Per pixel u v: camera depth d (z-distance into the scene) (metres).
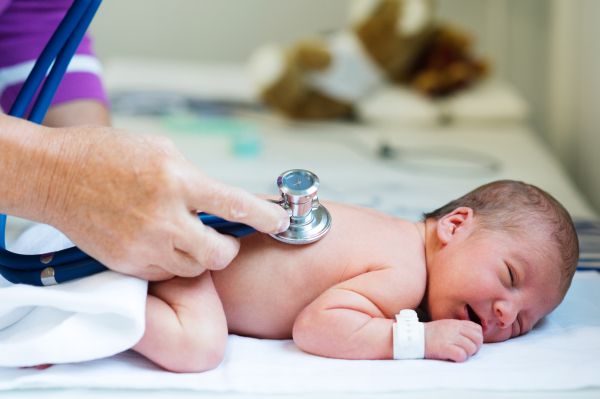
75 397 0.67
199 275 0.78
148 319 0.72
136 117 2.29
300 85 2.27
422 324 0.79
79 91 1.15
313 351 0.79
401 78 2.47
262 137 2.17
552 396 0.69
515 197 0.97
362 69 2.33
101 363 0.74
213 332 0.73
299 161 1.90
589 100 1.97
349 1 3.14
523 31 2.74
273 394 0.69
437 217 0.99
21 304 0.68
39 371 0.71
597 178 1.86
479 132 2.26
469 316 0.89
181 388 0.69
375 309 0.82
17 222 1.31
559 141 2.30
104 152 0.66
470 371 0.73
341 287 0.83
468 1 2.94
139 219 0.65
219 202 0.67
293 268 0.85
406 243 0.92
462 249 0.89
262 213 0.70
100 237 0.67
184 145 2.03
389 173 1.80
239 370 0.73
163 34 3.21
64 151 0.66
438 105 2.34
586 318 0.93
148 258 0.68
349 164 1.88
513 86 2.82
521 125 2.36
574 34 2.16
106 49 3.22
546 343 0.85
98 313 0.70
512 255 0.87
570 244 0.92
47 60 0.80
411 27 2.29
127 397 0.68
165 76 2.75
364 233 0.90
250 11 3.17
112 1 3.13
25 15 1.10
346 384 0.70
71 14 0.80
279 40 3.22
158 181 0.65
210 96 2.54
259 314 0.85
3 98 1.14
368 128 2.31
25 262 0.74
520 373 0.72
